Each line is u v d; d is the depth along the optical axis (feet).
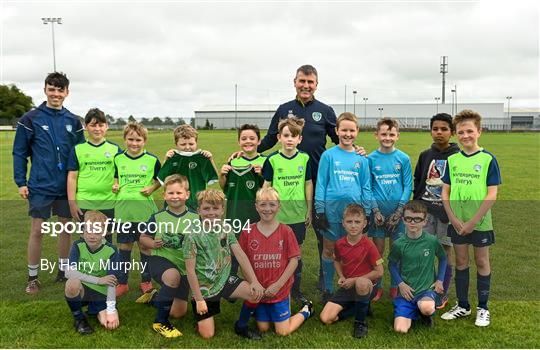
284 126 13.43
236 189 13.61
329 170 13.42
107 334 11.51
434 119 13.83
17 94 238.27
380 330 11.75
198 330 11.58
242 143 14.57
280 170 13.44
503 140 112.88
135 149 13.88
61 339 11.22
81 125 15.58
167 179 12.05
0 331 11.55
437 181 13.65
